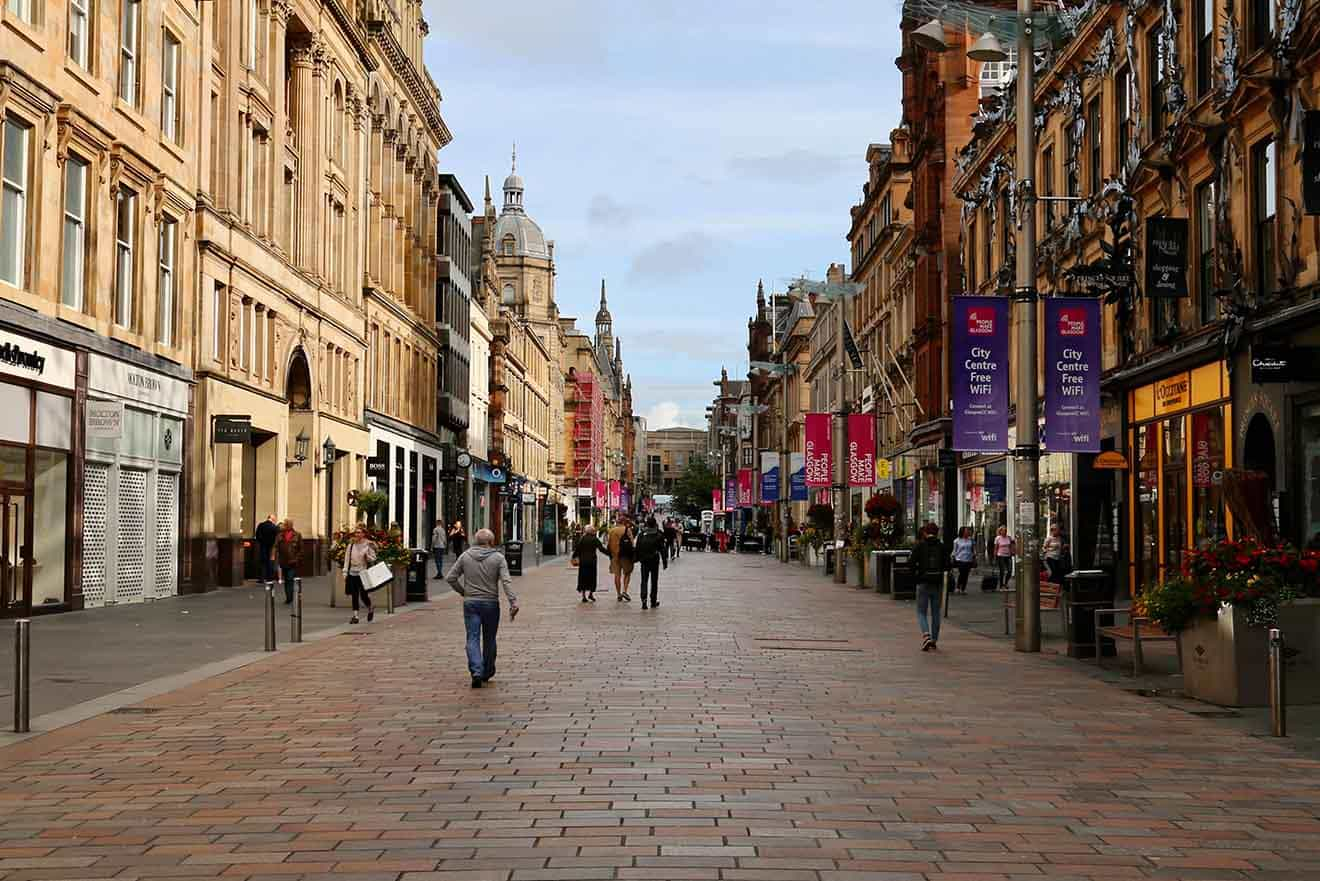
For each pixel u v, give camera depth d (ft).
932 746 36.11
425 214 221.46
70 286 88.99
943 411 172.24
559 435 459.73
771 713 42.01
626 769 32.35
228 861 23.80
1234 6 77.71
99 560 92.63
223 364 116.57
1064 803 28.96
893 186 215.51
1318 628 44.80
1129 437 101.40
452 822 26.76
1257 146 76.54
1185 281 85.81
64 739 36.91
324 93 151.84
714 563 216.74
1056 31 66.80
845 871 23.17
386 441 187.01
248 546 131.03
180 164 106.42
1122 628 56.44
